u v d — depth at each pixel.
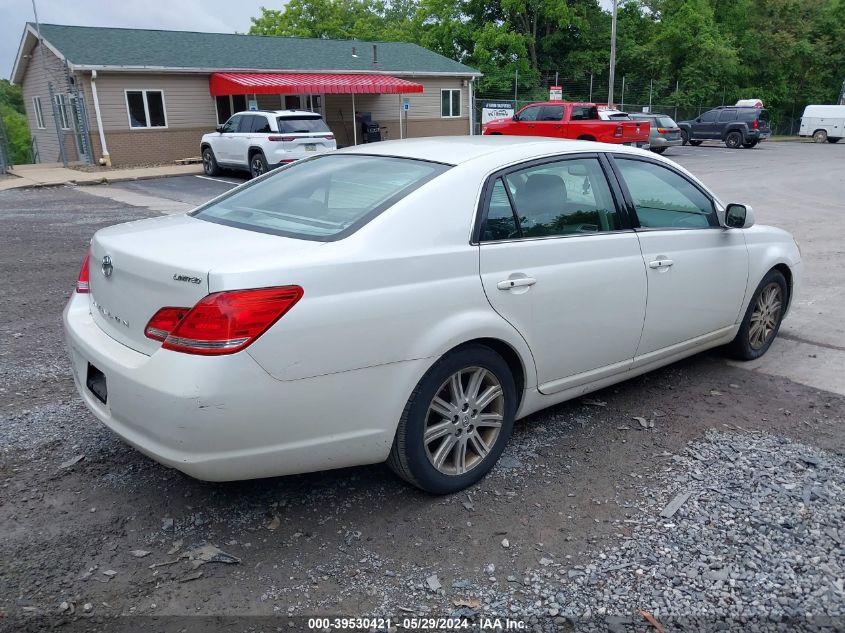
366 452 3.01
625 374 4.19
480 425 3.39
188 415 2.58
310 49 28.94
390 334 2.91
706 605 2.60
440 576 2.76
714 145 36.44
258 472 2.80
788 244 5.27
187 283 2.65
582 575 2.77
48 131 26.91
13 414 4.18
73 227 11.41
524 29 43.38
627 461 3.68
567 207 3.71
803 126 40.94
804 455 3.72
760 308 5.12
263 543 2.96
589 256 3.70
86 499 3.27
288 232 3.10
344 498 3.31
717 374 4.95
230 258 2.73
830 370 5.04
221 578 2.74
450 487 3.31
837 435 3.99
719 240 4.57
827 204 14.31
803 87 53.50
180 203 14.76
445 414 3.23
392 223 3.01
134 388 2.72
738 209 4.50
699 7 46.44
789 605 2.60
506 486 3.43
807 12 52.50
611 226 3.91
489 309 3.25
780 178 19.69
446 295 3.08
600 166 3.95
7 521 3.08
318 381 2.77
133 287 2.90
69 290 7.25
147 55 23.28
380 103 29.41
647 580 2.73
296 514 3.17
